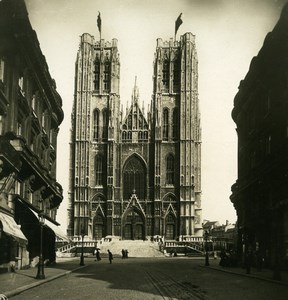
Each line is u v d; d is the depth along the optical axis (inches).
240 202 2427.4
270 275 1482.5
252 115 2263.8
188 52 4830.2
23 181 1630.2
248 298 880.3
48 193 2106.3
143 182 4744.1
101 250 4178.2
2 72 1497.3
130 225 4662.9
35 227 1775.3
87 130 4714.6
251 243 2135.8
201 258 3513.8
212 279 1360.7
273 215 1711.4
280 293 971.9
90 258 3533.5
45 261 2108.8
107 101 4835.1
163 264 2455.7
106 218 4606.3
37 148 1973.4
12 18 1497.3
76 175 4645.7
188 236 4485.7
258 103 2097.7
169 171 4712.1
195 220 4628.4
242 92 2320.4
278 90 1760.6
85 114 4741.6
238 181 2407.7
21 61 1615.4
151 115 4813.0
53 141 2507.4
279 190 1705.2
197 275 1544.0
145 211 4665.4
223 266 2059.5
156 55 4911.4
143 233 4638.3
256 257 1870.1
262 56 1870.1
